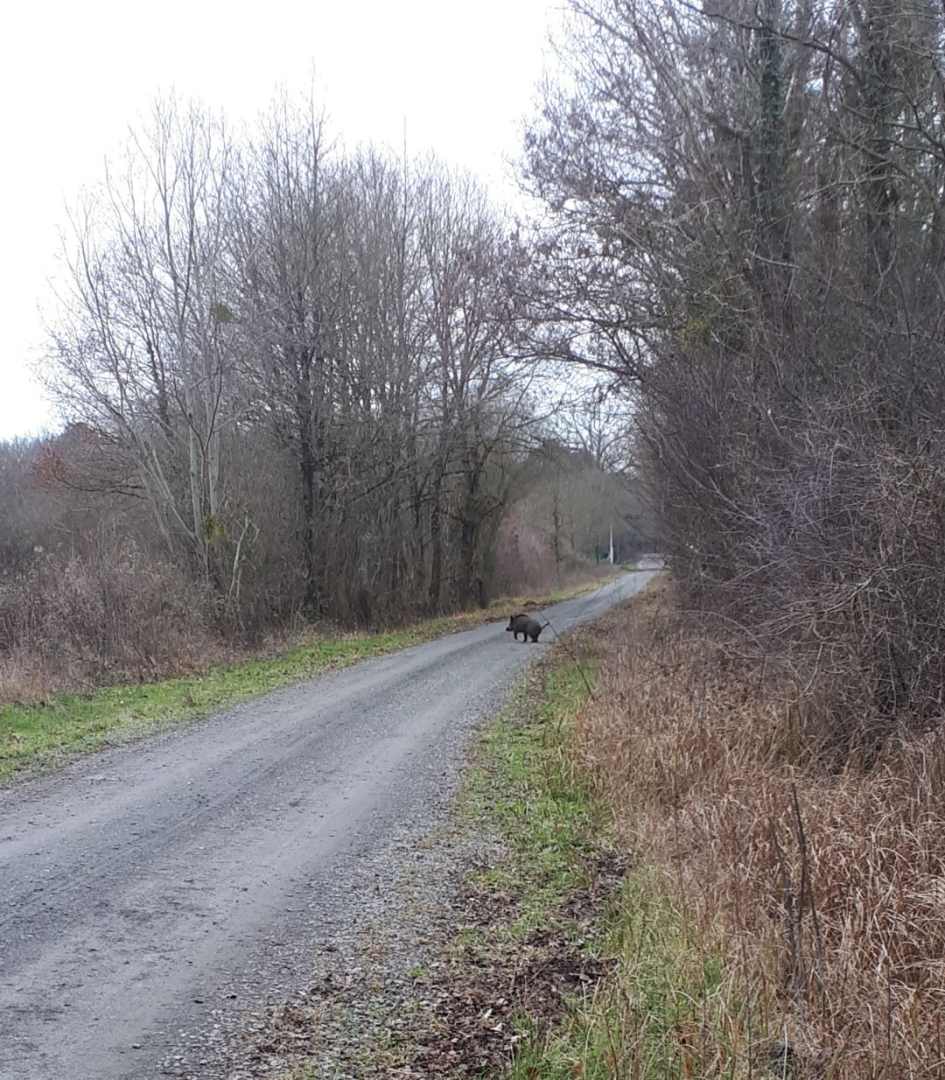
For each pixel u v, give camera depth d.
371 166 29.64
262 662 19.72
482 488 36.88
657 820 7.57
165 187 22.84
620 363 18.42
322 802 8.52
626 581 51.56
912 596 8.55
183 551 23.08
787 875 5.66
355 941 5.52
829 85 14.05
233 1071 4.11
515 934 5.64
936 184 12.79
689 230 15.62
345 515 28.23
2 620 16.33
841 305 12.47
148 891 6.30
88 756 10.52
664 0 15.27
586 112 16.56
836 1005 4.68
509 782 9.15
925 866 6.11
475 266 20.66
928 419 9.22
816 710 9.15
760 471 12.05
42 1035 4.40
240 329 24.36
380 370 28.97
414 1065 4.18
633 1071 3.99
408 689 15.44
